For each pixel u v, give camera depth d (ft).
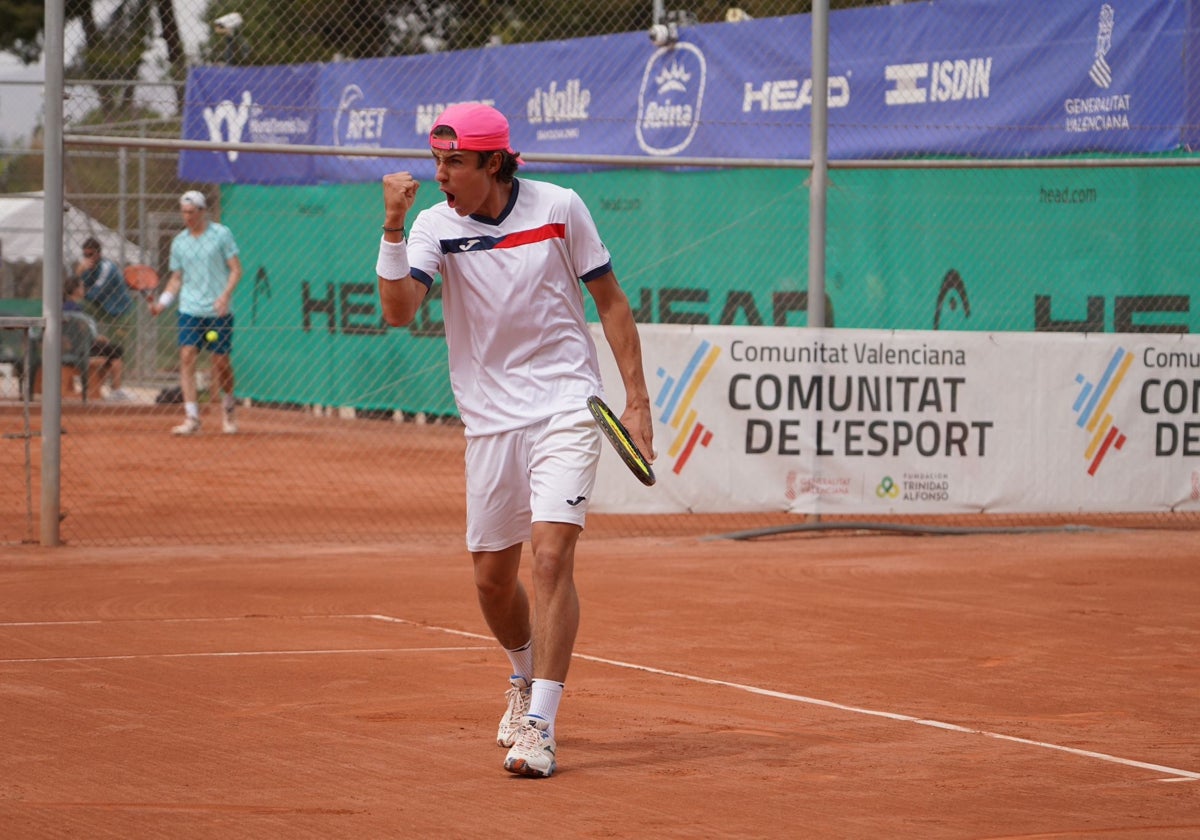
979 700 33.12
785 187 79.87
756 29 78.48
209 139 104.37
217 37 111.55
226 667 35.37
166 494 72.64
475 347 27.37
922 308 76.84
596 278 27.63
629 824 23.27
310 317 105.29
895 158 75.25
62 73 52.95
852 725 30.55
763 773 26.58
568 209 27.35
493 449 27.25
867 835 22.82
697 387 58.18
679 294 85.66
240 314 109.60
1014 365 61.31
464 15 115.14
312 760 26.96
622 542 59.57
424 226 27.48
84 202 114.32
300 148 53.57
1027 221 74.33
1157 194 71.92
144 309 111.45
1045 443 61.82
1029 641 40.40
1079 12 70.08
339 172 101.76
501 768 26.71
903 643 39.86
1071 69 70.44
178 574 50.11
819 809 24.27
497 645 38.65
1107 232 72.90
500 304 27.02
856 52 76.13
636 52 84.99
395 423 102.94
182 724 29.66
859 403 60.03
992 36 71.87
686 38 82.12
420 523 64.69
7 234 115.44
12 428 98.07
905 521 65.21
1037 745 28.96
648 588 48.44
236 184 108.06
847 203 78.38
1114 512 62.64
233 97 103.81
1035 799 25.02
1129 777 26.61
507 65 91.81
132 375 113.09
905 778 26.35
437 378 98.07
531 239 27.09
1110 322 72.90
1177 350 63.10
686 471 58.29
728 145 80.07
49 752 27.25
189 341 95.25
